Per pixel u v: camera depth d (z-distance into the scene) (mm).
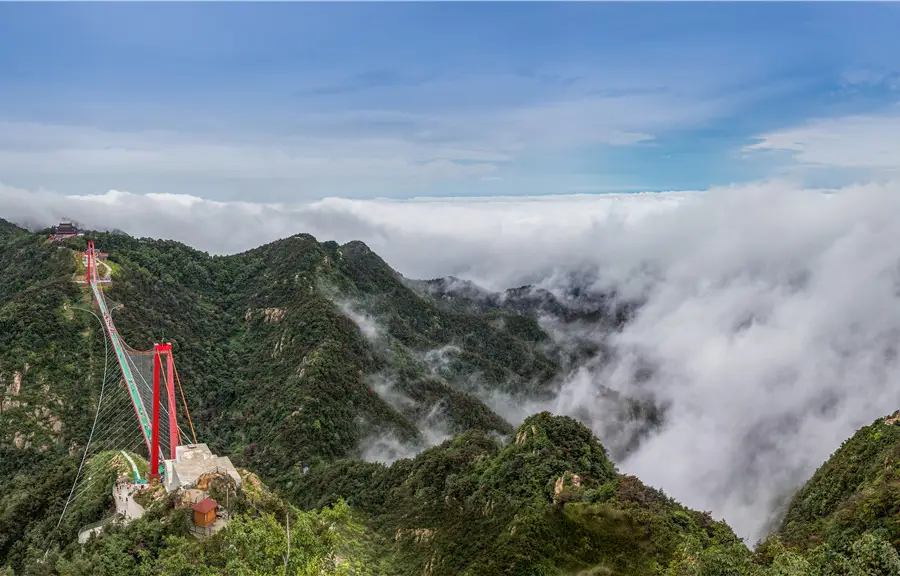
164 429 125688
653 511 71438
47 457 133125
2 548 93812
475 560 72250
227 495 75375
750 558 48688
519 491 84438
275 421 163625
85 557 67500
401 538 92000
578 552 67062
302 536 57375
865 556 46219
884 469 89000
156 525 70250
